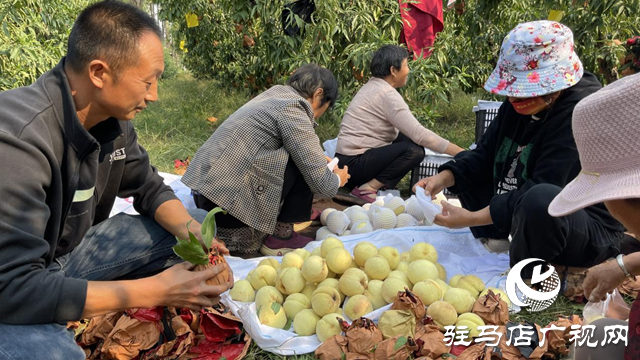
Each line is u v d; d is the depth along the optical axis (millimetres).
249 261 3053
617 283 1924
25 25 5773
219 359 2227
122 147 2281
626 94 1253
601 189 1312
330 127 6910
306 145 3223
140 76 1829
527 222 2566
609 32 5469
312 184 3311
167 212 2469
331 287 2508
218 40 9359
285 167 3244
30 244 1695
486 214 2848
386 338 2264
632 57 3906
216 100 9398
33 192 1716
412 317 2285
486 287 2799
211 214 2055
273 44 6199
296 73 3473
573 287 2750
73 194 1921
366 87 4695
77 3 6699
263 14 5758
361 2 5562
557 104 2748
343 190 4898
